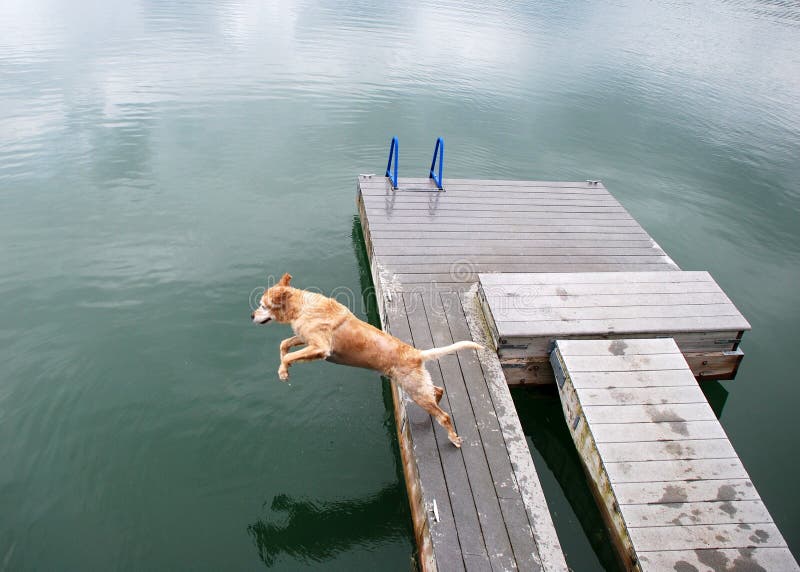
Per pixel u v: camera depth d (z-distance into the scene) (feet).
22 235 18.62
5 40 36.37
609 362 13.56
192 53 36.40
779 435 14.57
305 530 12.14
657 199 23.35
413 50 40.47
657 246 17.93
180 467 12.87
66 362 14.61
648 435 12.41
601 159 26.12
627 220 19.17
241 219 20.17
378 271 16.12
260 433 13.56
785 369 16.26
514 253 17.16
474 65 37.99
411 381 11.98
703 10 61.41
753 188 24.38
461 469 11.85
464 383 13.34
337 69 35.29
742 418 14.94
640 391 13.08
